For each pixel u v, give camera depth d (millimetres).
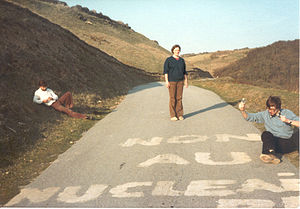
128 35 81562
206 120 6512
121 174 3686
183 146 4723
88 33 59281
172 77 6484
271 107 3793
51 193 3281
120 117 7445
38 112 6602
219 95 11352
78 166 4090
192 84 18812
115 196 3082
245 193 2975
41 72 9281
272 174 3424
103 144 5109
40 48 11484
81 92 9969
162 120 6797
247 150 4352
